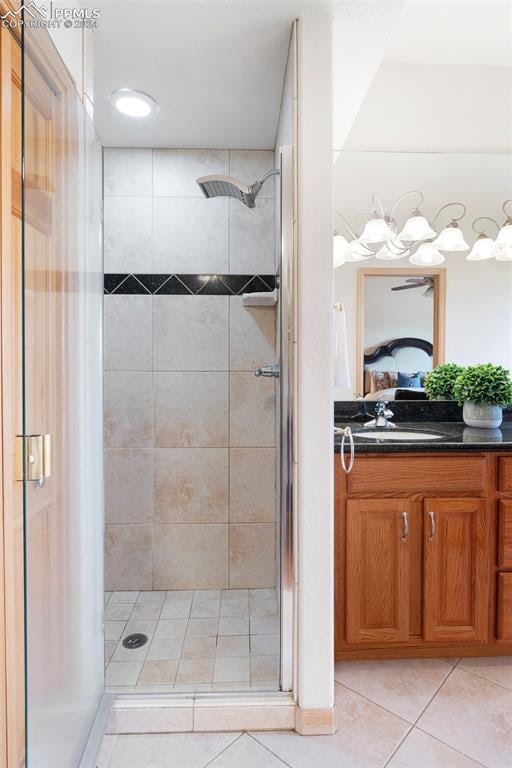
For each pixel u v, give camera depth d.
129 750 1.27
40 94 0.93
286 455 1.36
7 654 1.02
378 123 2.02
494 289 2.11
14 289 1.05
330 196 1.28
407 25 1.72
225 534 2.16
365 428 2.00
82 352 1.22
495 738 1.30
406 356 2.12
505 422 2.17
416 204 2.06
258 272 2.13
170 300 2.13
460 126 2.03
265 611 1.96
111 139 2.02
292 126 1.33
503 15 1.67
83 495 1.24
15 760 1.03
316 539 1.30
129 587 2.15
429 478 1.61
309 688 1.31
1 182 0.99
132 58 1.44
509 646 1.67
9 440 1.02
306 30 1.25
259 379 2.15
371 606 1.60
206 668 1.55
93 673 1.30
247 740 1.30
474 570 1.62
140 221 2.11
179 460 2.15
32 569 0.91
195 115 1.81
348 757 1.24
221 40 1.35
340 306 1.99
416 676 1.57
